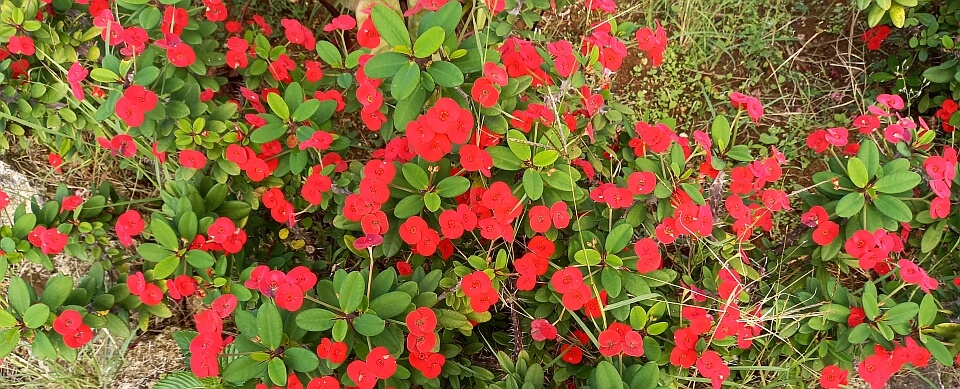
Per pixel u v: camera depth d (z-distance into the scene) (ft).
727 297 1.45
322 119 1.51
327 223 1.87
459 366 1.49
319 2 2.18
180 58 1.44
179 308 1.94
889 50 2.25
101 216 1.62
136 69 1.39
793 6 2.31
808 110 2.24
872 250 1.37
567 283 1.32
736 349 1.60
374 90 1.29
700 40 2.29
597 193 1.41
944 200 1.39
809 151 2.17
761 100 2.27
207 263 1.37
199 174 1.53
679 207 1.37
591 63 1.46
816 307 1.53
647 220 1.50
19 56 1.64
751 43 2.29
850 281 1.94
